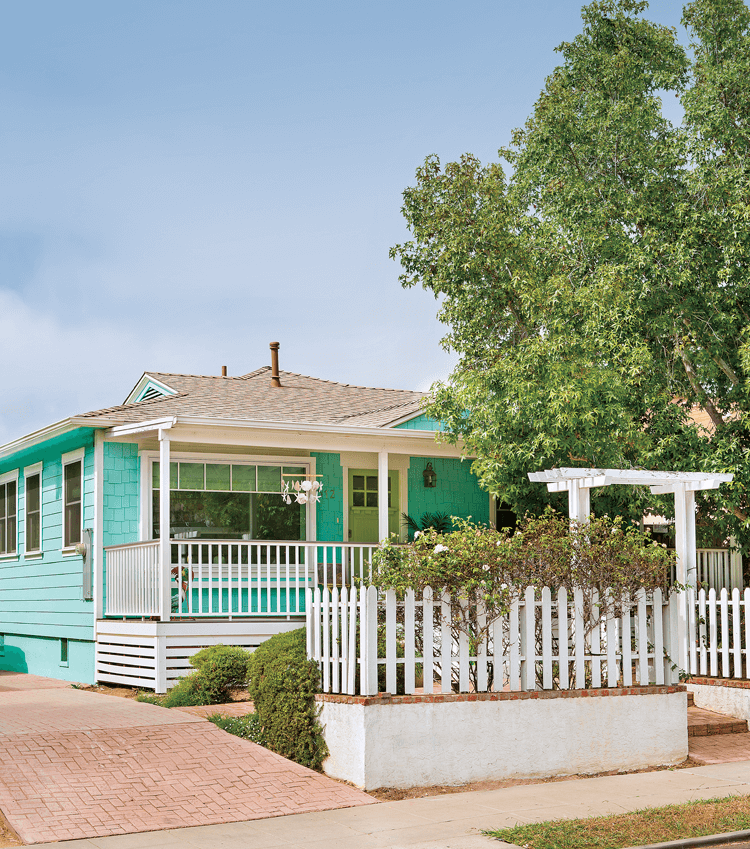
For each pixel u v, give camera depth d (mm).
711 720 12617
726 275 15406
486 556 10242
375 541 19297
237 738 10641
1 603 21891
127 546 16219
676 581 11445
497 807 8789
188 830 8031
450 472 20297
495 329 16594
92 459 17281
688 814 8219
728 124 16109
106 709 12438
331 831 7973
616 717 10609
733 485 15586
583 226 16766
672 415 16031
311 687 10172
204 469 17672
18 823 8031
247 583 17125
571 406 14656
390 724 9500
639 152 16719
